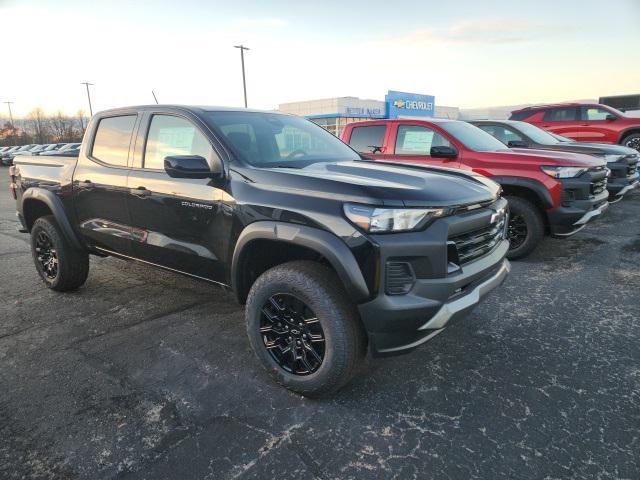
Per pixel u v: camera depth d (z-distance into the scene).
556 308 3.99
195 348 3.38
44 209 4.64
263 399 2.73
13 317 3.98
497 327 3.63
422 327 2.44
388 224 2.37
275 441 2.36
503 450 2.27
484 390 2.79
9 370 3.09
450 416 2.54
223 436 2.40
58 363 3.18
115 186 3.67
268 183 2.80
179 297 4.43
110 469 2.18
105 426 2.49
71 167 4.12
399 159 6.29
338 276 2.56
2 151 43.19
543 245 6.19
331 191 2.54
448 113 55.94
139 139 3.62
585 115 12.10
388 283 2.38
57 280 4.43
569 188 5.08
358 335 2.56
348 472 2.14
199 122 3.23
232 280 2.98
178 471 2.16
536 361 3.12
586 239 6.48
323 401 2.70
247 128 3.38
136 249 3.66
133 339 3.53
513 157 5.41
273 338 2.83
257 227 2.72
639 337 3.43
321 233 2.48
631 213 8.38
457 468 2.16
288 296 2.69
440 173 3.17
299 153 3.50
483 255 2.86
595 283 4.61
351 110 42.22
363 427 2.46
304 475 2.13
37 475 2.14
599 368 3.01
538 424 2.46
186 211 3.17
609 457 2.21
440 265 2.43
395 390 2.80
